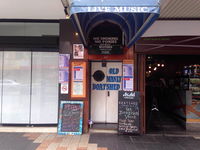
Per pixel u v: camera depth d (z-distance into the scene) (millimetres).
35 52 8266
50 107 8219
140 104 7543
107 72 8461
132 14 5758
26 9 7000
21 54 8266
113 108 8461
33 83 8250
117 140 6859
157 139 7074
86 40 7207
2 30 8242
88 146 6266
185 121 8516
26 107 8234
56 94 8227
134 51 7680
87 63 7750
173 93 10297
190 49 7523
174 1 6051
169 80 13789
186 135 7617
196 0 5957
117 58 7746
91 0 4297
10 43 7965
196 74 10180
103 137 7141
